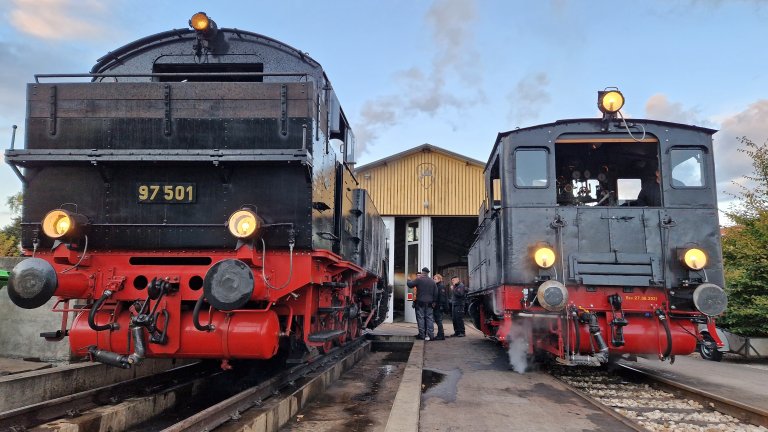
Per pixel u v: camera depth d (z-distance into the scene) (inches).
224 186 215.5
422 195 855.7
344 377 342.0
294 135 216.7
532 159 315.0
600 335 270.4
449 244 1202.0
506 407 228.1
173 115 217.2
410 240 890.7
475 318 549.6
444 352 415.8
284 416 222.7
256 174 215.5
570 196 364.5
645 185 347.6
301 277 212.7
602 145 346.6
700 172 303.6
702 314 279.4
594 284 287.6
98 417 194.1
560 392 259.8
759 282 429.1
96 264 209.3
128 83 218.1
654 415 230.5
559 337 283.9
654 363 384.2
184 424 161.3
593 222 302.0
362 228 376.8
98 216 213.2
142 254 211.5
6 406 212.8
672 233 295.4
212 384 280.1
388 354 479.2
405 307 883.4
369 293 489.7
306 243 211.9
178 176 215.6
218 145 216.2
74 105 216.7
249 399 207.2
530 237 306.0
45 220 197.6
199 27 247.8
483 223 443.8
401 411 208.2
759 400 248.8
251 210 211.9
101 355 193.2
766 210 448.8
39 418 183.8
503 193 316.2
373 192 858.1
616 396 269.0
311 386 268.2
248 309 203.5
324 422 229.0
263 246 206.4
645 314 286.8
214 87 219.1
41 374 230.1
